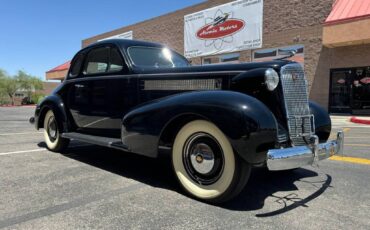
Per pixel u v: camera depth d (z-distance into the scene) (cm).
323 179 431
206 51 2155
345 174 455
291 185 405
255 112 315
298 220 298
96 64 526
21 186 384
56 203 332
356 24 1407
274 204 339
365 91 1520
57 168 471
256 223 291
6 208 317
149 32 2566
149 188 384
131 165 494
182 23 2305
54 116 572
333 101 1619
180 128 362
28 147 643
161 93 432
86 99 533
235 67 384
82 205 327
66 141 581
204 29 2158
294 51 413
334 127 1093
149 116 378
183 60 551
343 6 1551
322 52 1634
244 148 308
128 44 496
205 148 342
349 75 1564
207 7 2138
